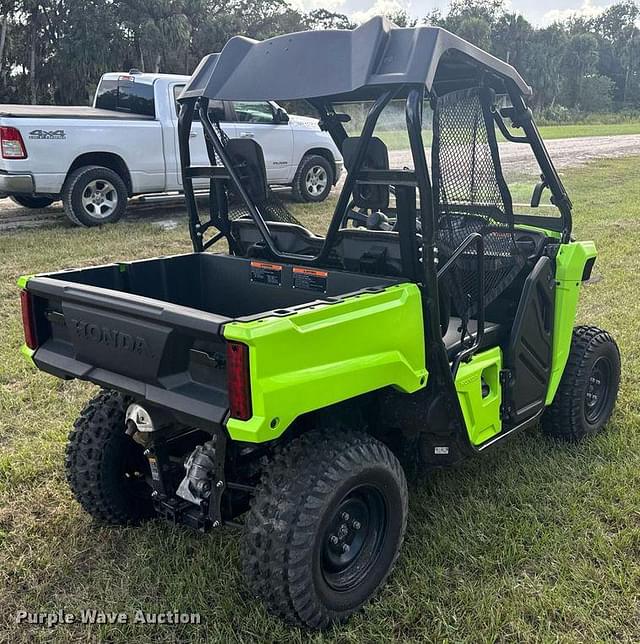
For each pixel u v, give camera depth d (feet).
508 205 10.81
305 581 7.65
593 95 238.48
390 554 8.78
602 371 12.81
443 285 8.96
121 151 30.63
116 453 9.98
